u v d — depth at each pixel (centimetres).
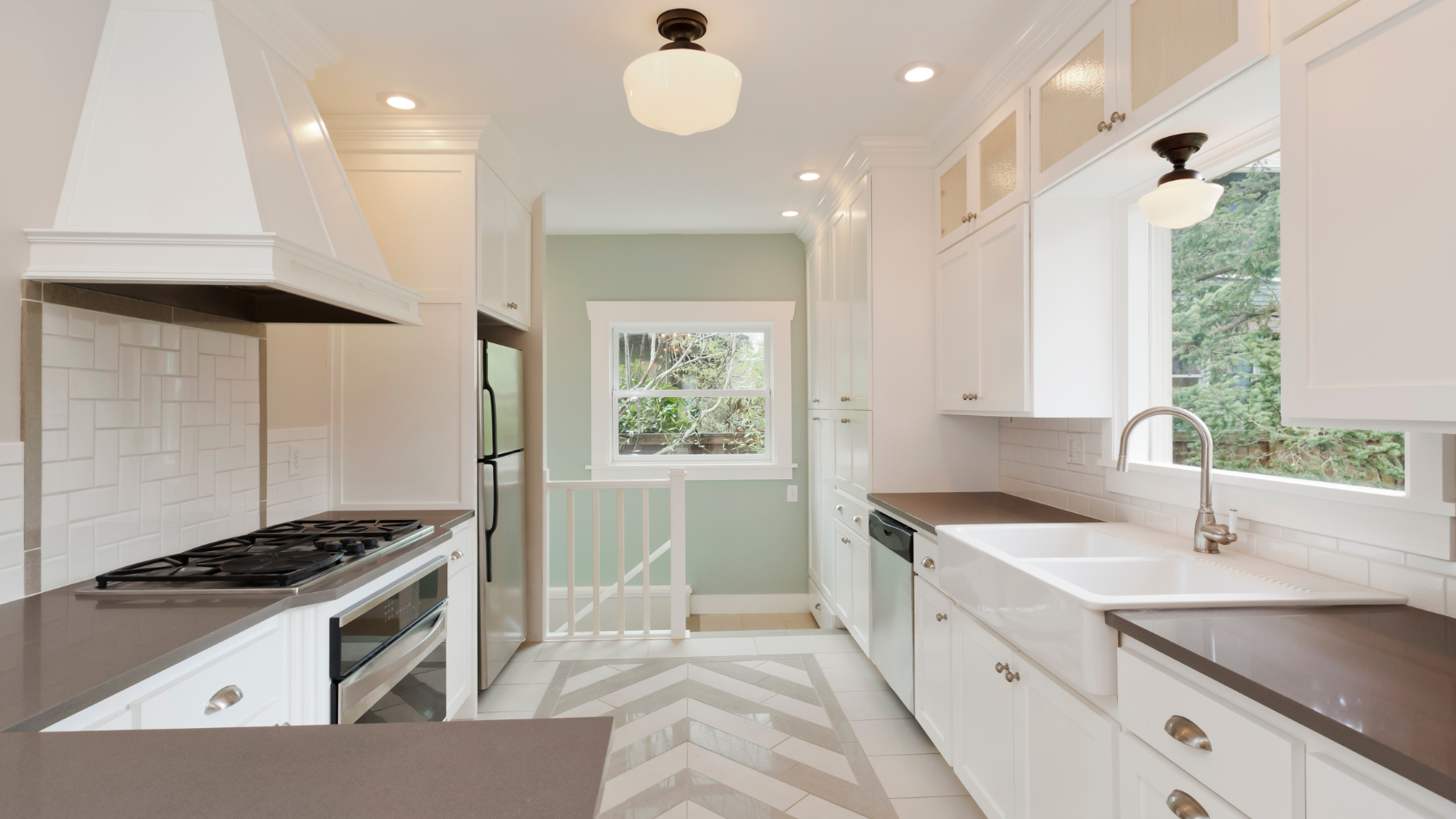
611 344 470
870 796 213
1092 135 187
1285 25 117
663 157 315
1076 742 142
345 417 272
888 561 276
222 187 158
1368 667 100
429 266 272
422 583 203
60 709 93
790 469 464
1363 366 103
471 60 225
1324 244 109
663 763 232
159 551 184
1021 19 204
